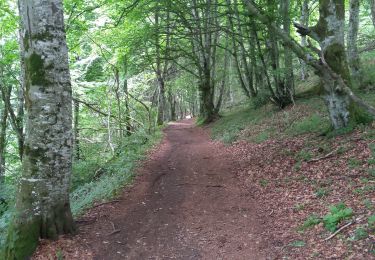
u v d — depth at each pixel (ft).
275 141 47.62
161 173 43.47
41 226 22.82
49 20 22.29
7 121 63.36
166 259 21.40
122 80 74.28
